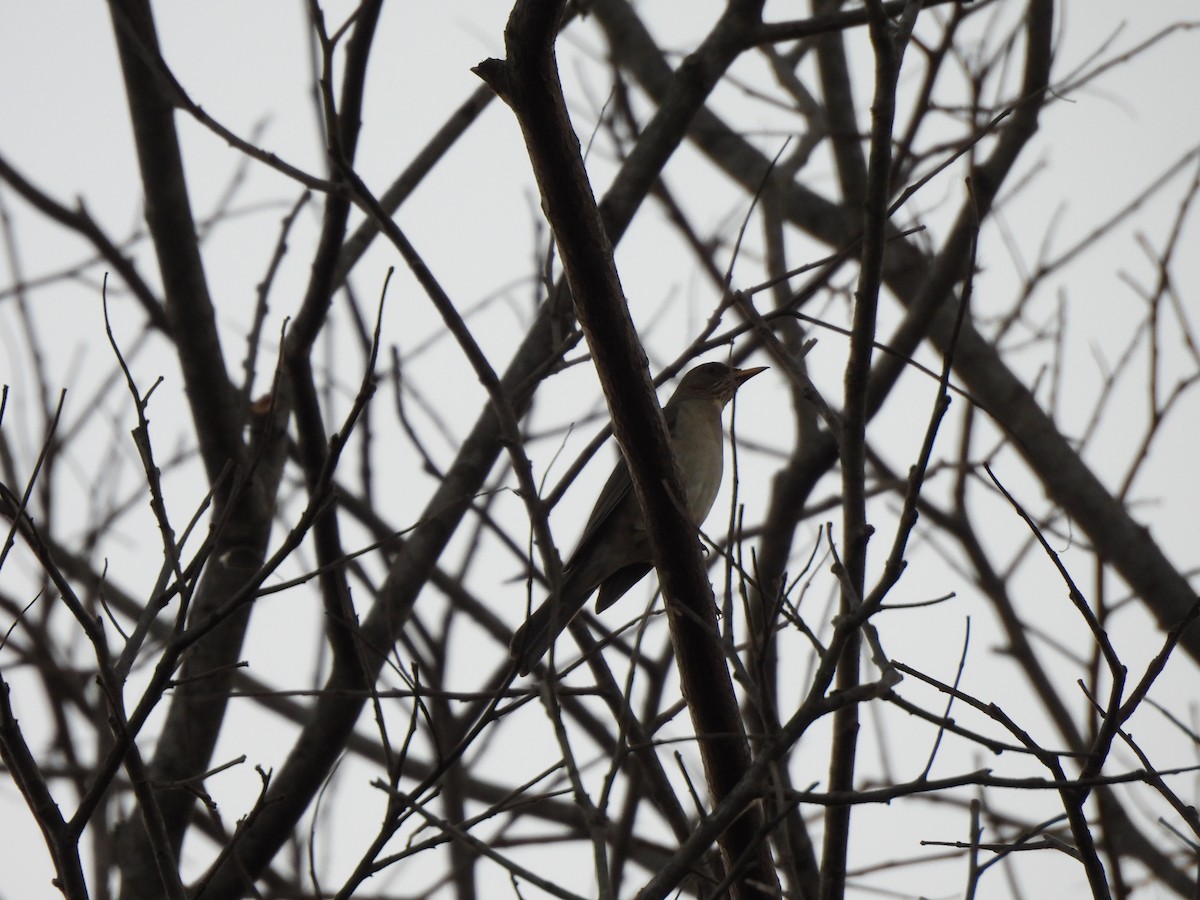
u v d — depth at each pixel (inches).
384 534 443.5
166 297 417.1
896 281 506.9
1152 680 253.3
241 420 420.2
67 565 426.0
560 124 269.6
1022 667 464.8
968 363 492.4
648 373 295.4
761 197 501.4
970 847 264.4
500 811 271.1
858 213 509.7
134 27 395.2
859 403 300.8
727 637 275.3
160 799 371.6
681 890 325.4
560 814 512.7
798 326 454.9
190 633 268.1
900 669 251.4
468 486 420.5
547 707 259.0
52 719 406.9
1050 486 474.3
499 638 428.1
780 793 248.2
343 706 382.9
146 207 414.9
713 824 247.1
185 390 417.4
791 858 269.3
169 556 277.3
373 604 401.4
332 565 286.8
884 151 288.4
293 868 404.5
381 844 263.3
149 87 406.6
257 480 415.5
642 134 444.5
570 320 427.8
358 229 446.9
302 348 381.7
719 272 505.7
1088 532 469.4
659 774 336.2
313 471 389.1
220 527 279.6
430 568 405.7
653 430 296.2
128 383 276.1
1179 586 462.0
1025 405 482.6
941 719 244.8
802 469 415.2
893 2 414.0
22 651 413.7
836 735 303.9
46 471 420.8
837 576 269.7
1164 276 368.2
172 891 267.3
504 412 346.6
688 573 304.2
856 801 249.3
